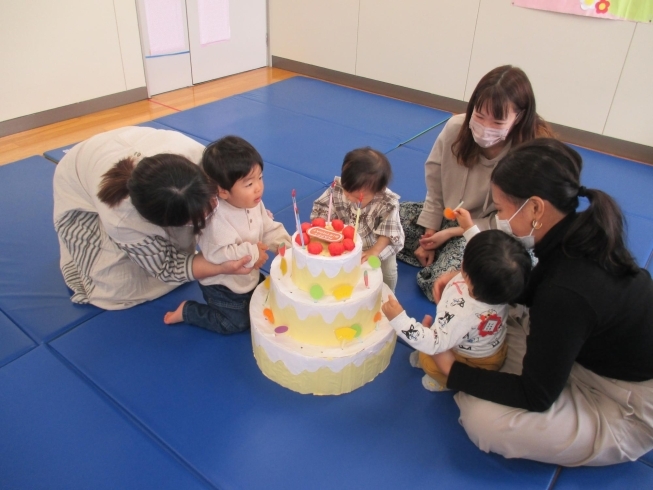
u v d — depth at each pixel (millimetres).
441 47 3379
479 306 1219
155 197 1175
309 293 1294
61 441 1221
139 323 1586
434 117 3340
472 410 1232
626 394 1131
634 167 2840
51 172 2408
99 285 1619
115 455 1195
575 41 2898
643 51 2729
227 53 3895
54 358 1441
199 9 3551
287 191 2338
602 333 1084
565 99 3059
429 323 1410
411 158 2723
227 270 1419
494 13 3094
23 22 2707
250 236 1481
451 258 1684
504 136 1517
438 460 1227
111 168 1403
